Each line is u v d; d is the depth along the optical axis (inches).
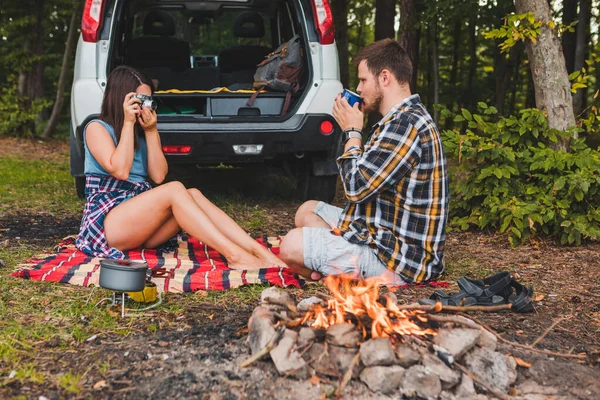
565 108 188.1
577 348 96.2
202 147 187.0
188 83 229.1
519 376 85.2
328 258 113.6
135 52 228.8
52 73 710.5
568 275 139.4
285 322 85.5
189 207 128.9
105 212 134.4
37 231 170.4
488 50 631.2
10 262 134.7
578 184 163.9
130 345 91.9
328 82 192.2
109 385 79.4
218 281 119.6
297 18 193.8
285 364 80.0
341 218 115.7
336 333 81.4
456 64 735.7
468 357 82.2
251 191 246.1
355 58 115.6
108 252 133.3
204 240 129.0
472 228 187.2
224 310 108.3
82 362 86.0
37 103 514.6
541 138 185.6
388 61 111.4
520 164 179.3
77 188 217.8
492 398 78.3
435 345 82.5
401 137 106.7
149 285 110.2
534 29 187.3
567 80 188.5
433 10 419.2
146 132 136.6
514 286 115.1
